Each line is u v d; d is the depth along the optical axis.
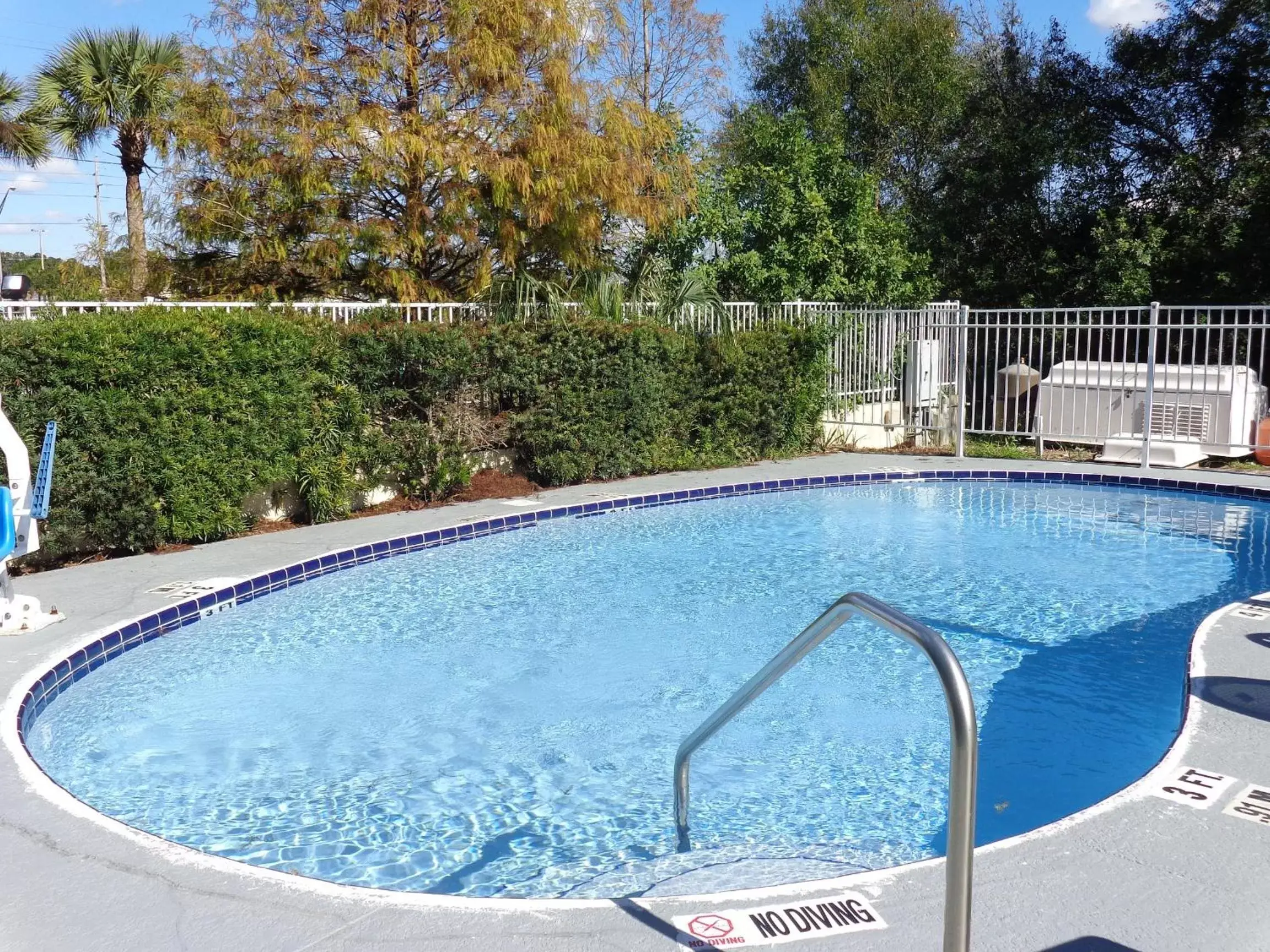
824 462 13.60
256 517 9.53
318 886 3.07
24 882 3.12
